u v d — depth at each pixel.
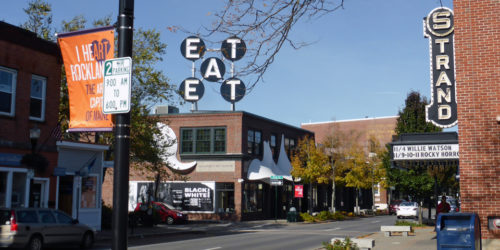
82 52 11.13
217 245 20.22
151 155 31.44
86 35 11.09
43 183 22.45
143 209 31.06
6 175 20.44
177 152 41.34
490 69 15.20
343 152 52.12
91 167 25.66
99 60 10.93
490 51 15.27
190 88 44.88
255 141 42.62
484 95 15.19
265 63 7.25
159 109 44.44
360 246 16.45
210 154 40.22
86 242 18.94
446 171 29.12
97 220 25.84
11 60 20.81
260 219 42.38
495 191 14.76
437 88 19.92
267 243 21.16
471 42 15.48
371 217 51.38
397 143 21.03
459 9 15.70
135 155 32.06
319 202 55.22
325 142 50.47
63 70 27.98
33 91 22.06
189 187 40.34
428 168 27.94
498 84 15.09
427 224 30.97
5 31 20.50
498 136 14.91
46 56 22.64
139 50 30.16
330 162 50.69
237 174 39.50
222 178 39.88
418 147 20.73
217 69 44.69
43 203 22.33
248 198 40.75
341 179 51.19
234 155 39.69
